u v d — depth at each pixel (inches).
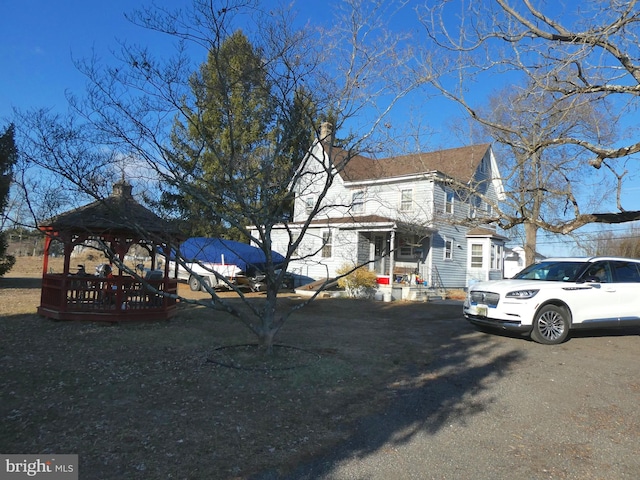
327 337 372.8
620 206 404.2
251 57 276.2
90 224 365.4
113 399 209.3
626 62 323.0
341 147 316.2
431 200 831.1
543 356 311.0
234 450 160.4
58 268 1238.3
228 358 282.0
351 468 150.3
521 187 538.6
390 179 867.4
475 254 1001.5
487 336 384.8
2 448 159.6
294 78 283.9
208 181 278.5
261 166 294.8
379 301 719.7
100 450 158.2
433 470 150.2
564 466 154.7
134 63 285.0
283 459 155.0
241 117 295.3
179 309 535.5
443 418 197.2
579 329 359.3
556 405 215.6
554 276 386.0
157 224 333.4
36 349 311.9
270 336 291.3
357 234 852.0
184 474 143.2
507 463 156.2
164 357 287.9
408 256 922.7
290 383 236.2
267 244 290.5
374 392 230.1
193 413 193.2
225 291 836.0
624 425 191.9
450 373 268.4
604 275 378.0
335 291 783.1
